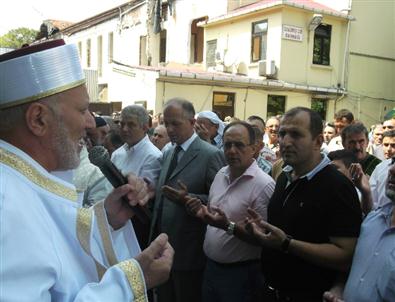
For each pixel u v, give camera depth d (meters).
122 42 23.70
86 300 1.12
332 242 2.25
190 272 3.42
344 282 2.36
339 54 17.55
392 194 2.08
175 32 20.81
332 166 2.39
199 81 14.74
